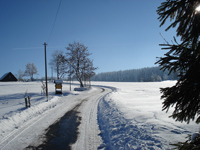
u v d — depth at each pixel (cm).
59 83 1961
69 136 485
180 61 182
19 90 2608
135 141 367
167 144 322
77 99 1487
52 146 413
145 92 2152
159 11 238
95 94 2058
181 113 188
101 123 628
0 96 1842
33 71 6222
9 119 628
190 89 170
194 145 167
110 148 388
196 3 176
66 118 724
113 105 968
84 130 544
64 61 2755
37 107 952
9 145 423
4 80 5238
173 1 220
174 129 411
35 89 2817
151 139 361
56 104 1160
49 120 688
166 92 202
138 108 798
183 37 207
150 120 531
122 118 612
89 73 2916
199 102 175
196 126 420
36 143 434
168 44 194
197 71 166
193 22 183
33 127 584
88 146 410
